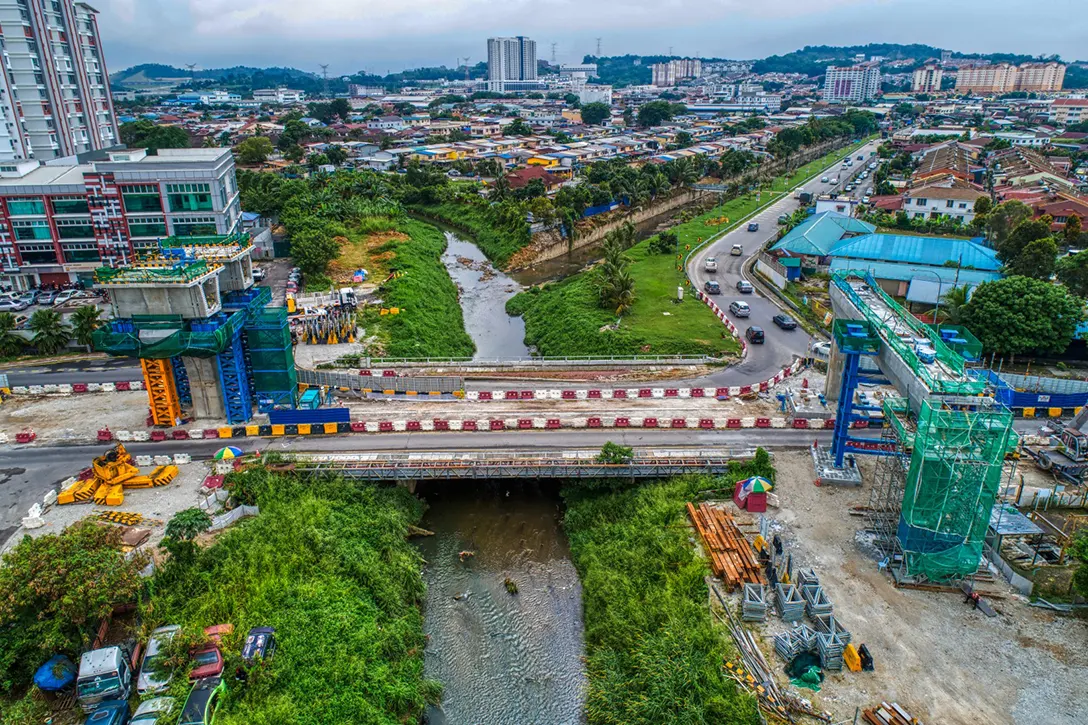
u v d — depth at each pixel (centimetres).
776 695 3806
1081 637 4188
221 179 11631
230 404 6706
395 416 7012
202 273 6084
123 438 6506
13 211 10838
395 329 9706
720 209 17625
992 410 4375
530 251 14325
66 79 15150
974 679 3909
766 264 11706
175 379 6681
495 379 8019
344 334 9188
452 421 6806
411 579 5144
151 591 4309
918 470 4334
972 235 13525
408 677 4341
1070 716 3672
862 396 7206
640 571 4931
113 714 3609
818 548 5000
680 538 5094
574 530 5822
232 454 5966
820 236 12194
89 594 3862
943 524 4416
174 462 6056
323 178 17925
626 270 11506
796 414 6819
